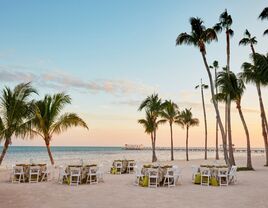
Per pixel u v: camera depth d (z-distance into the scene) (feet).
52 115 79.87
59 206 32.35
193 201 35.32
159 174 48.55
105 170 78.07
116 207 32.01
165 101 131.75
